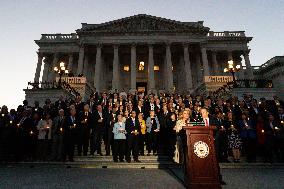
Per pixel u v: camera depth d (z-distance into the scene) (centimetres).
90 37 4534
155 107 1487
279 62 4759
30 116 1267
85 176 786
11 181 696
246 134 1164
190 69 4684
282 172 911
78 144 1201
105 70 4925
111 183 667
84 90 2867
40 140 1183
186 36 4547
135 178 748
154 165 1028
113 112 1288
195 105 1415
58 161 1108
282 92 4678
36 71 4700
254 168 1036
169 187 612
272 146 1155
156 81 4869
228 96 2331
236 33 4959
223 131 1154
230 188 608
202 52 4450
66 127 1138
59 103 1566
